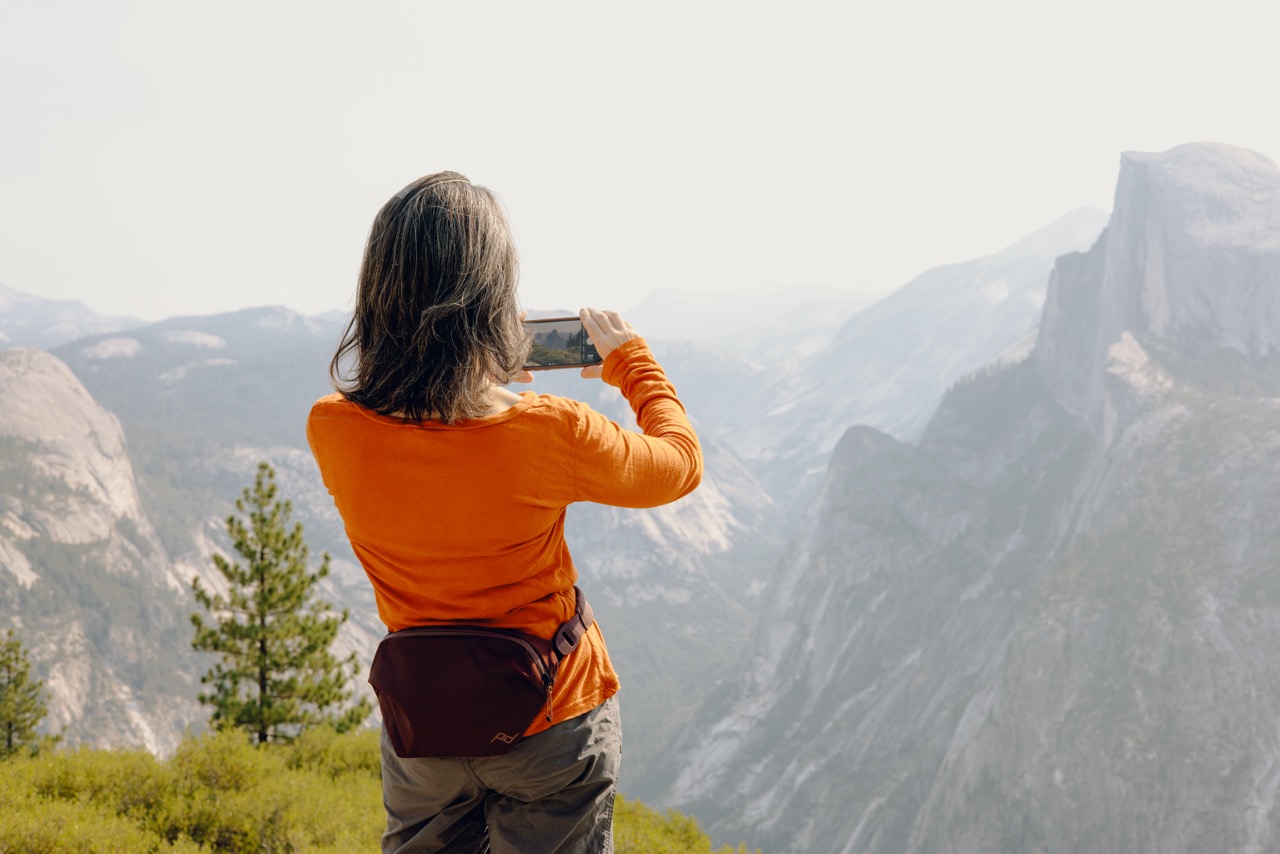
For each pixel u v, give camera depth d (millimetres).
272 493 20641
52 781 7930
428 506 2006
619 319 2402
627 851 9398
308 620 20906
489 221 2023
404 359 1948
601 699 2270
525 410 2010
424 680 2068
